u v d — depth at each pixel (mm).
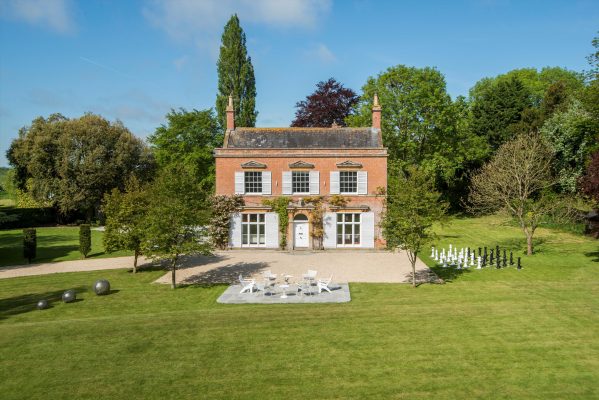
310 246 36938
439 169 52438
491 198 37406
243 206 37062
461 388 12695
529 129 56781
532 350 15289
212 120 58688
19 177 64750
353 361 14688
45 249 41062
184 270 30109
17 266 33062
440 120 50281
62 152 57000
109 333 17750
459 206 66188
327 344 16219
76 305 22406
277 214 37031
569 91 56250
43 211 63031
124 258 35625
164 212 25203
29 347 16359
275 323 18688
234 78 59344
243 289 23938
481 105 66000
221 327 18266
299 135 38906
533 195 48312
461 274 27875
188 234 26125
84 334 17672
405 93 50969
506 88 63594
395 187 25906
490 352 15180
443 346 15805
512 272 28094
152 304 22375
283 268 30031
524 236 43125
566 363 14211
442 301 21734
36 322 19516
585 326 17578
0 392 13000
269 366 14438
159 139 57406
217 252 36281
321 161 36875
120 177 59750
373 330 17625
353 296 23062
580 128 40719
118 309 21656
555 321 18250
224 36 59875
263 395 12539
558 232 44781
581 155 42250
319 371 13984
